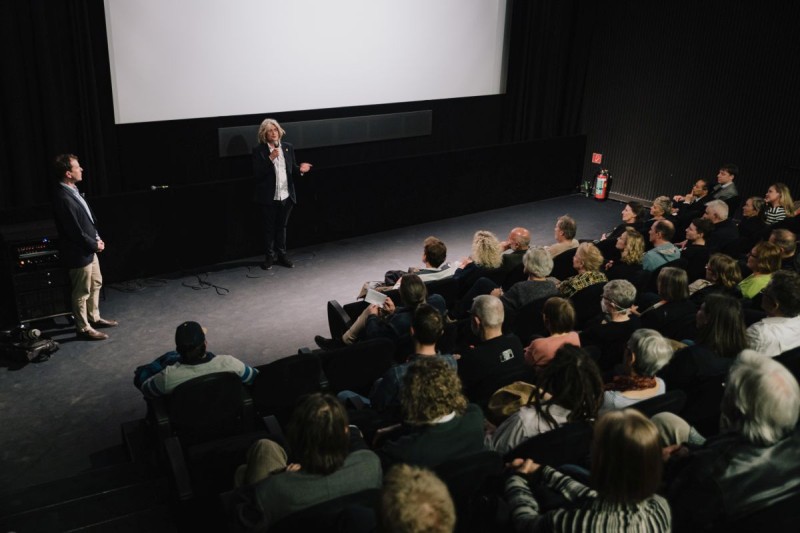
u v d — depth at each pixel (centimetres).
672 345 351
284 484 221
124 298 672
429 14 909
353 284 722
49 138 670
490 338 355
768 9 876
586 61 1076
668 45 982
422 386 248
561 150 1056
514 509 214
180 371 362
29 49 640
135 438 432
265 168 718
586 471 245
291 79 827
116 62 705
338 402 223
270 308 660
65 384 521
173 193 715
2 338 555
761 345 352
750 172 943
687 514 216
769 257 450
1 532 332
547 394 281
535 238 888
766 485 210
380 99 907
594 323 435
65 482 388
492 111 1029
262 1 776
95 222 640
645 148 1045
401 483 160
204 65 761
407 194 897
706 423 322
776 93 892
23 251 572
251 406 362
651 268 555
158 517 328
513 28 995
